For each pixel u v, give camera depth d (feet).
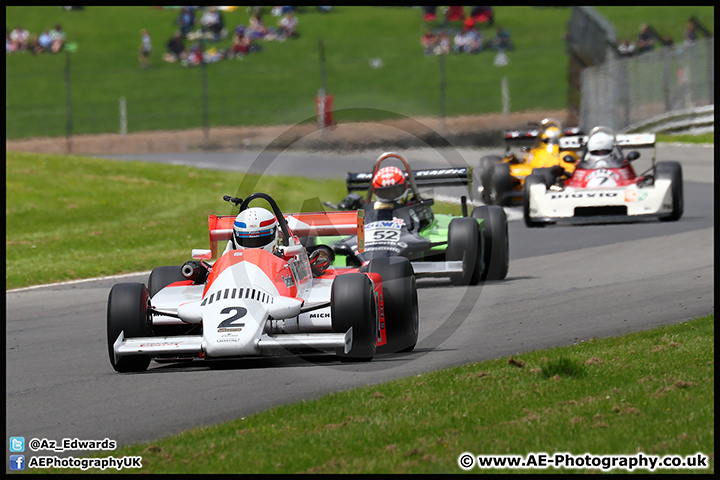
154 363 95.81
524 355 90.33
